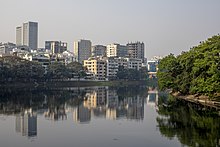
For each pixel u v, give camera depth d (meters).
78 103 121.69
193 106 101.69
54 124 72.50
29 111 95.19
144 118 80.62
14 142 53.97
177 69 135.75
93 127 68.31
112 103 122.00
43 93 176.25
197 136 56.50
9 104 113.19
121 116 85.06
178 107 100.75
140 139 55.47
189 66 120.94
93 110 99.25
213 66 95.44
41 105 112.12
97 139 56.12
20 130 64.94
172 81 136.12
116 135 59.41
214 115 81.12
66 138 57.19
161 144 51.47
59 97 149.50
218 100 105.69
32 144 52.62
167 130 62.88
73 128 67.38
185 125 67.69
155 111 94.88
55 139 56.38
